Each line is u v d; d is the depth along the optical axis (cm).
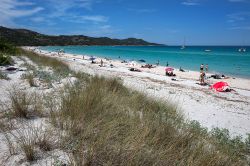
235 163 390
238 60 4891
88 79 1054
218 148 449
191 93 1448
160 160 331
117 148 335
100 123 425
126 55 6819
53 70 1339
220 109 1058
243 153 502
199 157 355
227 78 2338
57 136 371
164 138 412
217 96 1446
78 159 311
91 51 9350
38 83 911
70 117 436
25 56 2186
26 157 311
